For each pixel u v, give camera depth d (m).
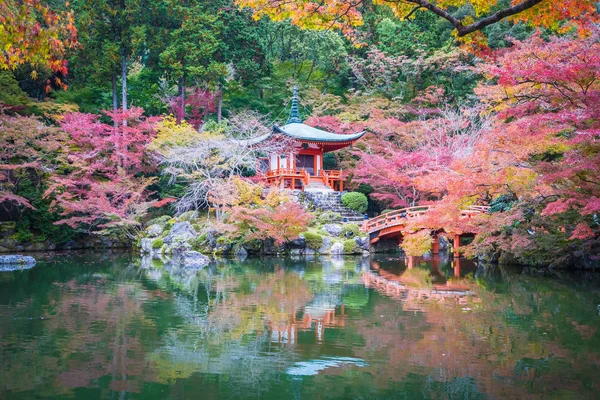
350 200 31.20
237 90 43.12
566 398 6.32
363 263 22.36
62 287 14.80
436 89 36.88
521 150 14.76
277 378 7.12
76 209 25.41
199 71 35.56
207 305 12.27
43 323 10.19
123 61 33.66
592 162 11.01
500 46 36.31
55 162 27.42
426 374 7.25
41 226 26.42
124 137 28.19
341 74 47.25
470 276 18.03
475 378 7.08
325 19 8.80
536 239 18.56
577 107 11.87
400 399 6.32
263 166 36.47
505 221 18.31
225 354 8.23
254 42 41.28
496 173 17.14
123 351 8.33
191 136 27.83
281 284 15.78
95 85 35.34
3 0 7.27
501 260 21.67
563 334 9.55
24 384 6.77
